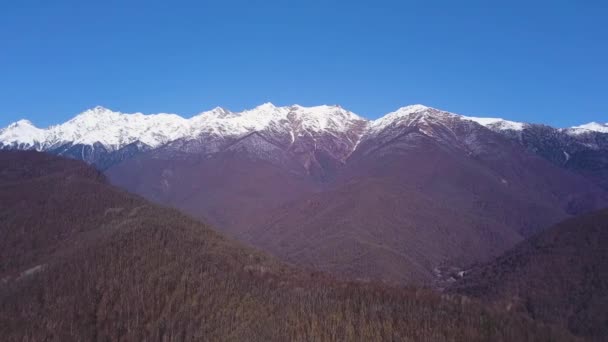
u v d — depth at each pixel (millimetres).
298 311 137875
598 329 154000
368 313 138125
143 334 133000
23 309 143125
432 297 155375
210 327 132750
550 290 180375
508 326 136875
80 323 137125
